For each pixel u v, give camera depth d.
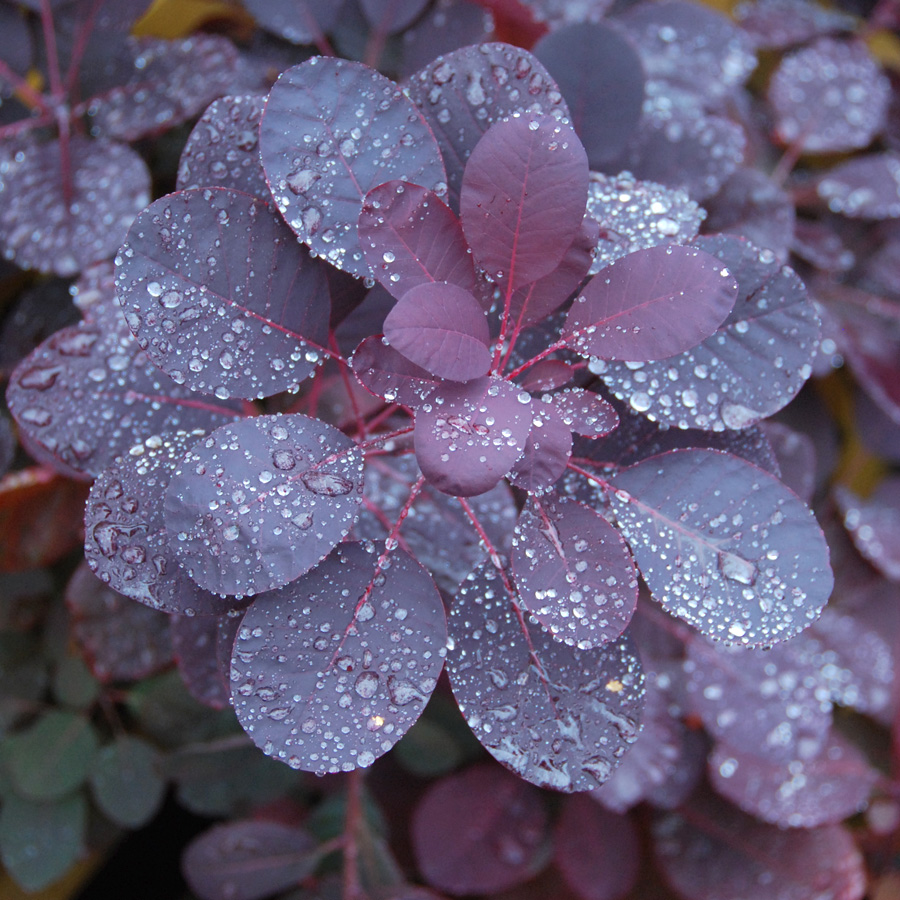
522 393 0.52
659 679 0.64
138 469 0.54
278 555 0.51
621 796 0.64
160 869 0.84
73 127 0.62
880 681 0.73
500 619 0.53
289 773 0.72
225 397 0.53
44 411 0.55
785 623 0.52
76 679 0.70
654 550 0.53
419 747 0.70
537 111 0.54
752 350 0.54
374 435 0.56
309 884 0.71
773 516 0.53
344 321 0.56
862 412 0.80
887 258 0.78
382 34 0.66
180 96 0.60
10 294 0.70
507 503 0.57
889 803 0.76
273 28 0.65
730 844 0.72
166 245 0.52
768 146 0.78
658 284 0.52
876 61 0.79
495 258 0.53
